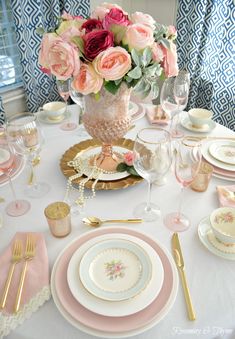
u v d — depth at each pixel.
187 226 0.82
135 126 1.27
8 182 0.99
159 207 0.89
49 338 0.58
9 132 0.90
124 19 0.82
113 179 0.96
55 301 0.62
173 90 1.12
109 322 0.59
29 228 0.82
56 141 1.20
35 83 1.93
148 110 1.35
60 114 1.32
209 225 0.82
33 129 0.91
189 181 0.80
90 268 0.68
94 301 0.61
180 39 1.98
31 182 0.99
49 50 0.80
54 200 0.92
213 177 1.00
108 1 2.25
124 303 0.60
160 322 0.60
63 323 0.60
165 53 0.90
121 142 1.16
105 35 0.80
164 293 0.64
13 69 1.99
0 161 0.89
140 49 0.81
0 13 1.79
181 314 0.62
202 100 2.14
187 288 0.66
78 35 0.82
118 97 0.89
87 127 0.97
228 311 0.62
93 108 0.92
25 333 0.59
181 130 1.24
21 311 0.61
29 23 1.74
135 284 0.65
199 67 2.02
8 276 0.67
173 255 0.73
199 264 0.72
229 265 0.72
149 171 0.79
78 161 1.04
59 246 0.77
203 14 1.80
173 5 2.13
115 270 0.68
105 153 1.05
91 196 0.93
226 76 1.92
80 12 1.91
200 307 0.63
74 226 0.82
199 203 0.90
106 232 0.78
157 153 0.78
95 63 0.79
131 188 0.96
